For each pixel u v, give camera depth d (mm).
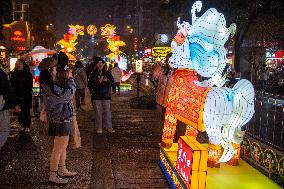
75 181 6145
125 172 6629
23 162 7172
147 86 23109
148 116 13102
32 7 45375
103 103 10133
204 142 9047
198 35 5516
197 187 4723
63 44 34000
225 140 5273
